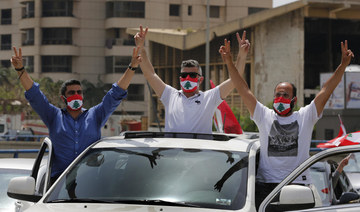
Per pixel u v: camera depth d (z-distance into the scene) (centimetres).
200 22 8362
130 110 7981
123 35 8219
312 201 444
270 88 4353
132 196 474
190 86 614
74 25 8225
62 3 8231
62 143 607
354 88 3203
